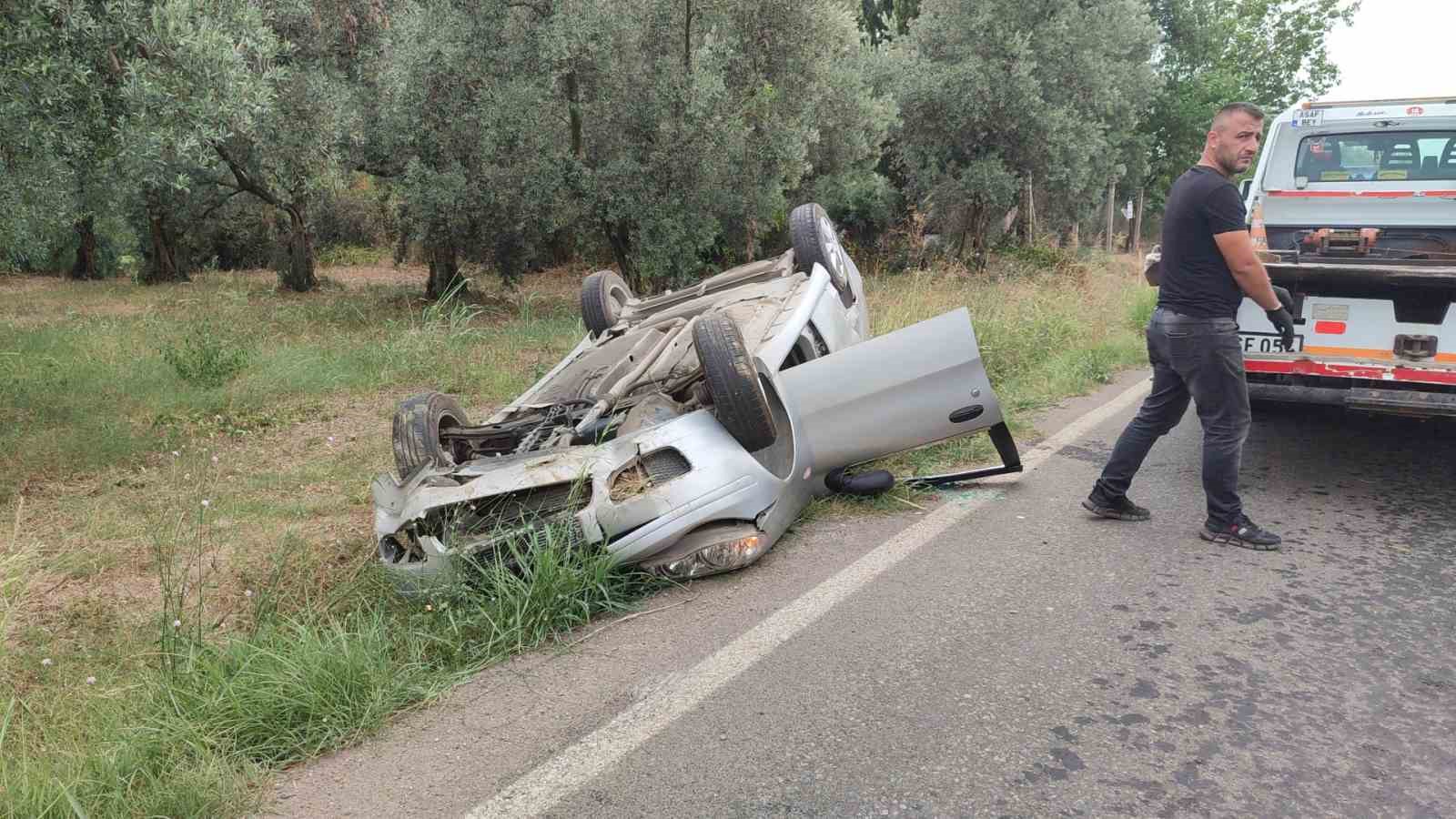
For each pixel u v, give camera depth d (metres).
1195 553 4.07
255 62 7.84
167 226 22.44
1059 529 4.41
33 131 6.52
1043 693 2.94
